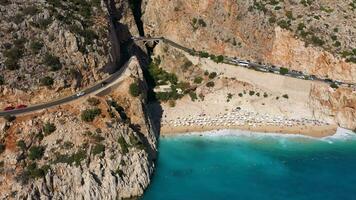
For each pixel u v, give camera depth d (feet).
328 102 507.30
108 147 400.26
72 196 373.40
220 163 458.09
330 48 529.45
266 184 431.43
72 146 388.16
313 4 577.43
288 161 460.55
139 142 426.10
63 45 436.35
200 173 443.32
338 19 561.84
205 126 502.38
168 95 523.70
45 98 416.26
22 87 404.77
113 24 540.93
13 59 405.39
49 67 419.95
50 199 363.97
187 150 474.90
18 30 421.59
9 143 373.61
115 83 461.78
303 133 494.18
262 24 544.62
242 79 525.34
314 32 541.34
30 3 450.30
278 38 539.70
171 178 435.12
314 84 509.76
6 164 364.17
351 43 536.42
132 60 508.94
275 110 508.94
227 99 518.37
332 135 492.54
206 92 524.11
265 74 517.96
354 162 458.09
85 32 460.14
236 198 412.16
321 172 445.78
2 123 377.71
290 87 512.22
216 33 554.46
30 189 357.41
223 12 554.46
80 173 378.94
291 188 426.51
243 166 453.99
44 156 377.91
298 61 532.32
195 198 410.31
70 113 407.64
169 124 503.61
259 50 542.98
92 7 506.07
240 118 507.30
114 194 389.19
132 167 408.26
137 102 462.19
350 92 506.07
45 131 388.78
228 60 540.11
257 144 483.51
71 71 430.61
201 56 545.03
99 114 415.44
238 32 549.95
